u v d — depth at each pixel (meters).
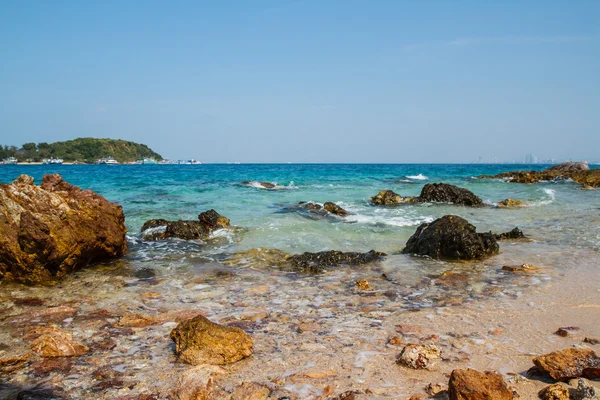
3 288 8.73
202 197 24.89
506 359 5.21
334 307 7.46
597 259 10.80
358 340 5.92
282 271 10.16
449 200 23.56
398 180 44.44
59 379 4.84
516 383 4.50
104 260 11.23
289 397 4.36
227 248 12.70
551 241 13.14
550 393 4.14
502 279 9.16
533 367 4.84
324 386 4.59
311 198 25.53
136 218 17.23
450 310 7.17
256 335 6.15
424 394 4.38
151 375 4.95
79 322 6.72
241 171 70.00
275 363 5.20
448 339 5.88
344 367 5.06
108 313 7.19
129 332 6.30
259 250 12.06
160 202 22.14
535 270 9.80
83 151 168.12
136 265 10.77
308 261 10.68
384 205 23.00
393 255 11.74
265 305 7.60
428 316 6.88
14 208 9.63
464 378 4.22
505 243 12.93
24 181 10.71
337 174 58.94
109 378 4.88
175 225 14.27
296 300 7.89
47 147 165.25
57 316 7.01
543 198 25.19
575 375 4.53
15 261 9.03
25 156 157.00
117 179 41.00
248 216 17.95
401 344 5.74
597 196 26.91
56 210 10.21
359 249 12.42
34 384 4.73
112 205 12.11
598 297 7.74
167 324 6.62
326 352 5.52
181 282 9.20
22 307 7.52
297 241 13.39
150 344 5.86
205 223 15.20
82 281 9.30
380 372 4.92
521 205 22.27
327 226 15.82
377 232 14.83
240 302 7.79
